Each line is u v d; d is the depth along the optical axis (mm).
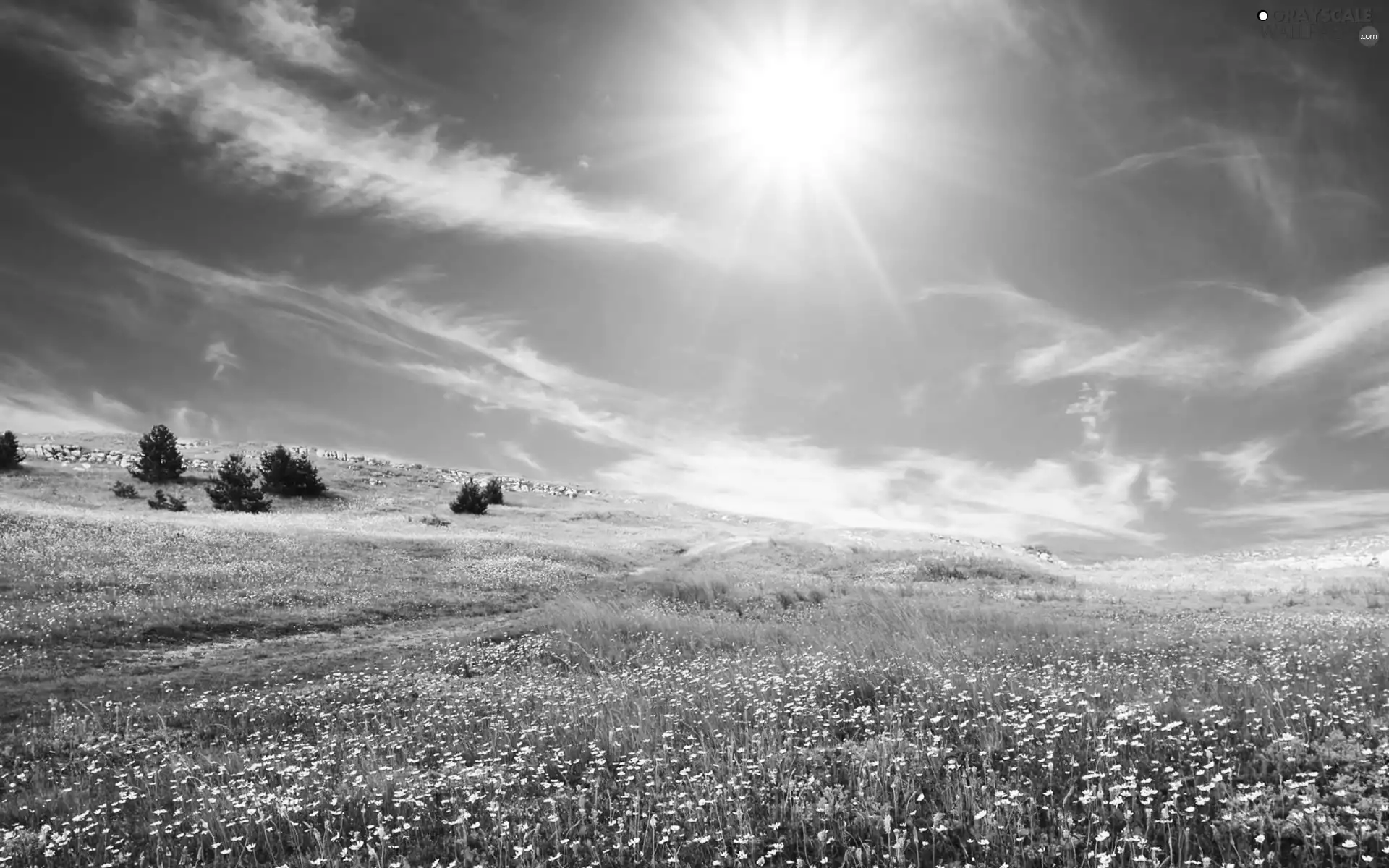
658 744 9984
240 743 13695
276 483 81938
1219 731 8430
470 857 7305
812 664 13609
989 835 6621
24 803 10320
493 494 91000
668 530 84562
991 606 28797
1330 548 52062
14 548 36250
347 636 27656
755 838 6953
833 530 72250
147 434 79875
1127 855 6172
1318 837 6117
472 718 13336
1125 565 57594
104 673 20516
